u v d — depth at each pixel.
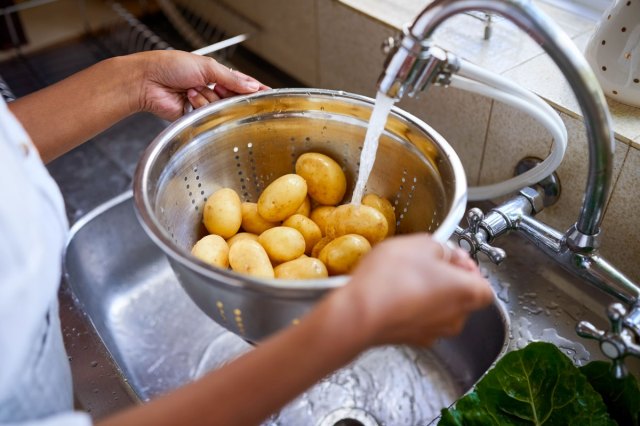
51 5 1.18
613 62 0.54
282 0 0.85
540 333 0.60
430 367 0.64
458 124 0.68
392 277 0.31
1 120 0.34
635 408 0.47
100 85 0.58
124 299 0.72
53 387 0.41
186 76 0.59
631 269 0.58
